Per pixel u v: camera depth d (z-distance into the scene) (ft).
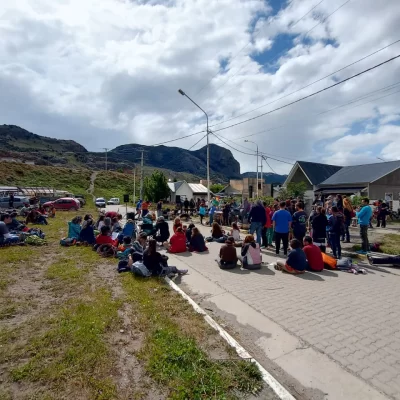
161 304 18.34
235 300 19.56
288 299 19.63
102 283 22.84
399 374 11.60
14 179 213.25
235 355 12.89
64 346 13.20
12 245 37.52
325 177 118.32
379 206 60.03
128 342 13.82
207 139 79.77
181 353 12.44
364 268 27.45
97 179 268.41
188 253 34.94
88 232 39.04
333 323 16.08
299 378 11.46
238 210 63.93
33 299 19.29
